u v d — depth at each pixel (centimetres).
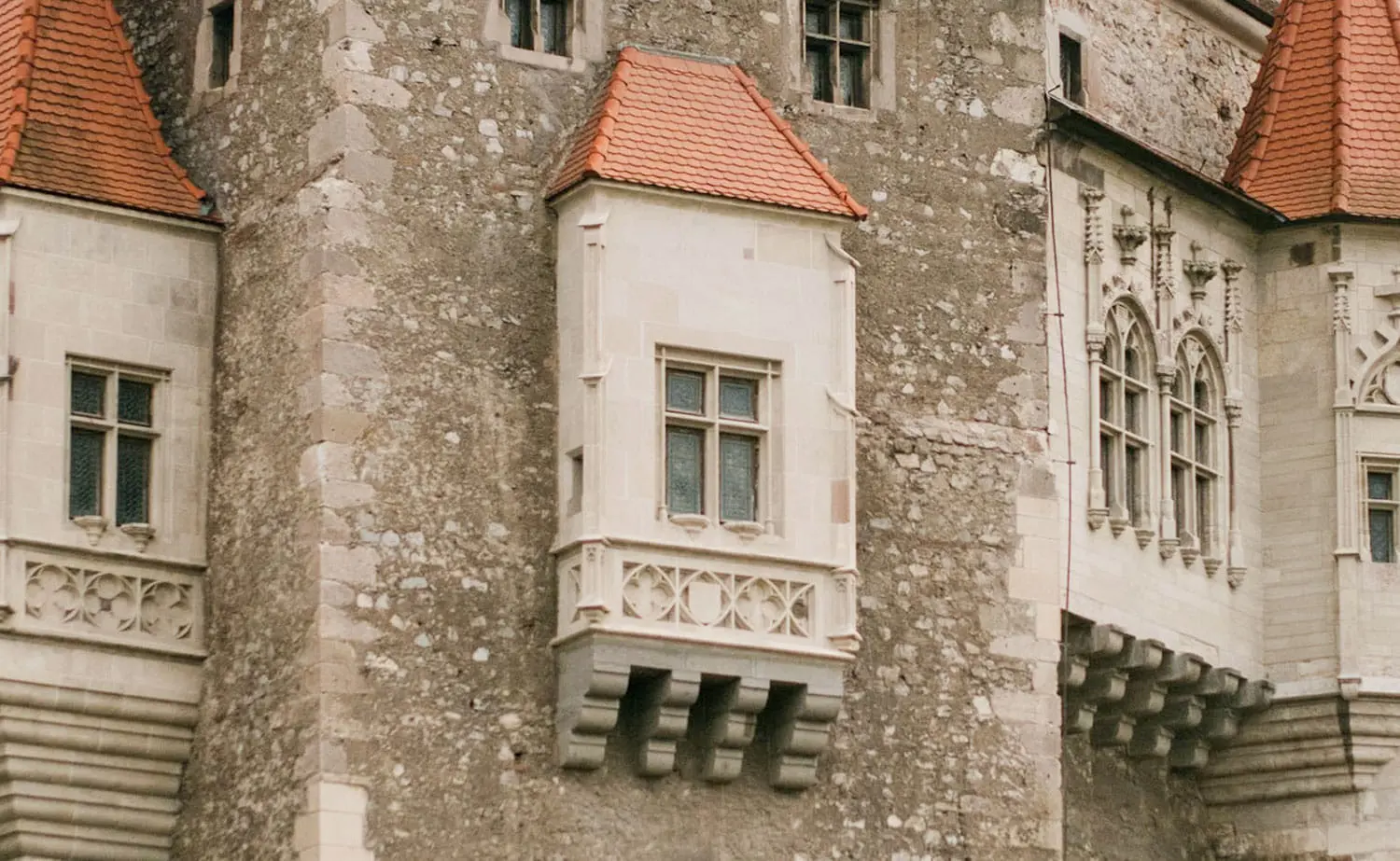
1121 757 4956
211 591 4381
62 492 4325
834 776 4391
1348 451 5078
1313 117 5225
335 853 4128
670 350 4328
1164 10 5344
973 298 4619
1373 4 5325
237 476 4378
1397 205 5125
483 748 4228
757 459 4359
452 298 4334
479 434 4309
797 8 4612
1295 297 5153
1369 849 5009
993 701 4509
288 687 4219
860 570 4469
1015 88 4712
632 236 4331
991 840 4466
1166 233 5022
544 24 4488
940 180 4634
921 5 4681
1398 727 5022
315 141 4356
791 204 4397
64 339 4366
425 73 4375
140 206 4434
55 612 4291
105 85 4528
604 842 4256
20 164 4381
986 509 4559
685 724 4266
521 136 4412
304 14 4419
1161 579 4925
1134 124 5244
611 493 4250
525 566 4294
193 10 4600
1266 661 5081
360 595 4209
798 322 4391
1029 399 4619
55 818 4306
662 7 4534
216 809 4300
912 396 4553
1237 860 5091
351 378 4269
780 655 4294
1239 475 5100
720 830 4316
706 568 4278
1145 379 4984
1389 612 5050
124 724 4325
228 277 4459
